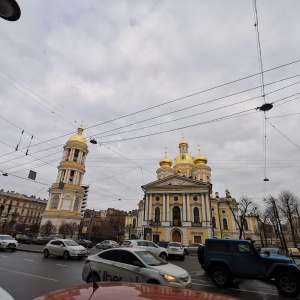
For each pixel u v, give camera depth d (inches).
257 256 379.6
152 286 111.3
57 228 2030.0
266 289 379.6
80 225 2155.5
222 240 417.1
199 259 480.4
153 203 1956.2
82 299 91.9
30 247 1149.1
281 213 2097.7
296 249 1305.4
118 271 301.9
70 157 2320.4
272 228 2709.2
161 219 1873.8
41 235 1978.3
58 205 2132.1
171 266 312.5
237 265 388.2
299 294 341.7
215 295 101.4
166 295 96.5
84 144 2421.3
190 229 1786.4
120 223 3703.3
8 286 328.2
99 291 100.7
